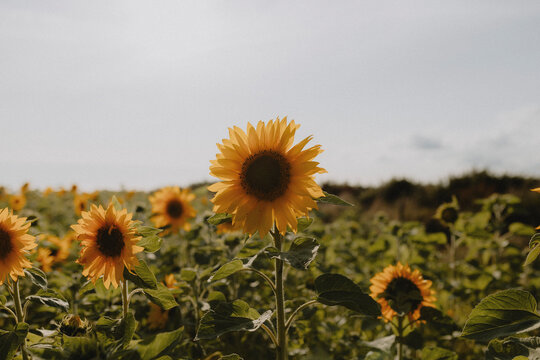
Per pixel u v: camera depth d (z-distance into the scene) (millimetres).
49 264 4676
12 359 2170
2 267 2482
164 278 4777
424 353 2859
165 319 3785
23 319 2537
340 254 6383
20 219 2613
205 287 4062
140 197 10766
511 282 5625
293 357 3793
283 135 2365
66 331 2363
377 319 3219
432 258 7008
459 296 5277
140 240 2566
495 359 2025
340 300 2100
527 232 5957
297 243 2105
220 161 2367
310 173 2240
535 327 1769
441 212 6535
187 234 5633
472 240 6414
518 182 15469
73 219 9125
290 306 3850
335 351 3926
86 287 3061
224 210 2361
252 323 2109
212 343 3891
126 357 1650
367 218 15117
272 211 2293
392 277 3271
